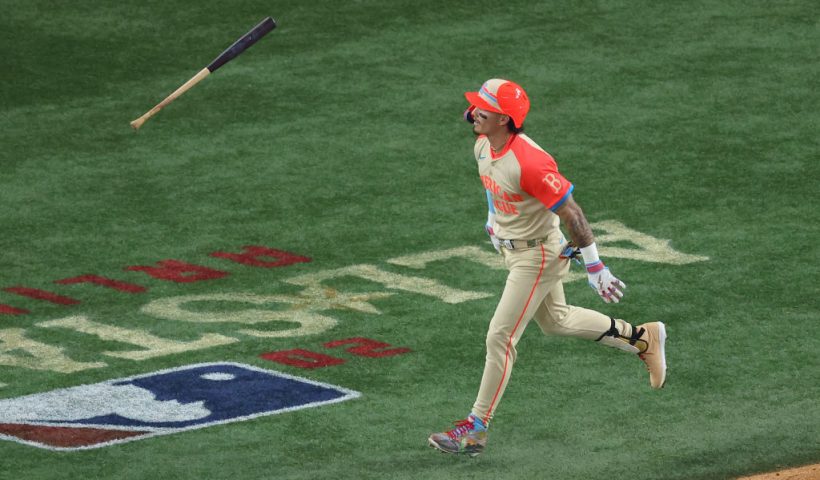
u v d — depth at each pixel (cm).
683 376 3650
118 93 6381
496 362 3089
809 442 3228
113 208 5134
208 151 5719
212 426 3372
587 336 3241
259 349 3897
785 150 5575
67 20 7175
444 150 5678
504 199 3042
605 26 7031
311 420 3403
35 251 4725
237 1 7425
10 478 3069
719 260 4519
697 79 6381
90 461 3164
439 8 7294
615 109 6059
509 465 3127
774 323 4012
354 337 3972
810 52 6669
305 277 4484
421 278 4450
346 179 5397
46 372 3747
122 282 4456
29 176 5456
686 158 5516
